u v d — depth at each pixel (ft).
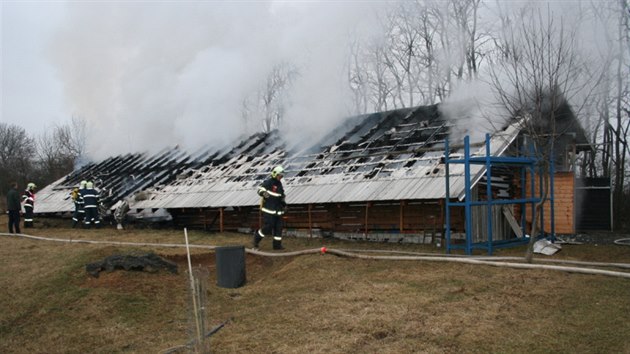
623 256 34.22
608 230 52.19
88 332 22.44
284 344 19.30
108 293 26.12
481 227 39.68
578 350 17.62
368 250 36.50
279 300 25.21
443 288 25.00
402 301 23.17
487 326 19.80
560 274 26.84
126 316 24.00
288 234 49.01
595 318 20.40
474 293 24.09
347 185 43.57
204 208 52.08
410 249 37.60
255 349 19.11
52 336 22.27
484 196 40.37
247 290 27.78
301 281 28.07
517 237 41.29
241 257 29.25
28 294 26.86
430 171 39.93
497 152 38.32
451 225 39.42
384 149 47.98
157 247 41.75
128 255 29.37
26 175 121.90
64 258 33.71
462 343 18.38
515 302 22.54
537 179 45.44
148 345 20.80
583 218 52.90
